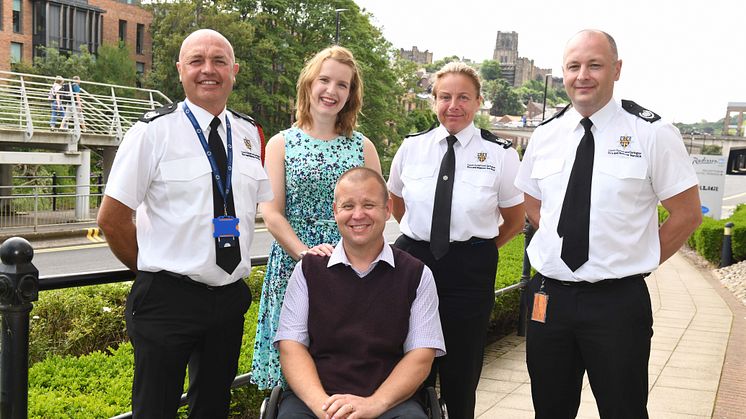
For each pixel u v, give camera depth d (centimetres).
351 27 3759
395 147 4075
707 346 654
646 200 288
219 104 262
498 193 353
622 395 287
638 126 287
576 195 289
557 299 295
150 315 246
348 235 276
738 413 453
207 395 263
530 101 18225
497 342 634
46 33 3994
